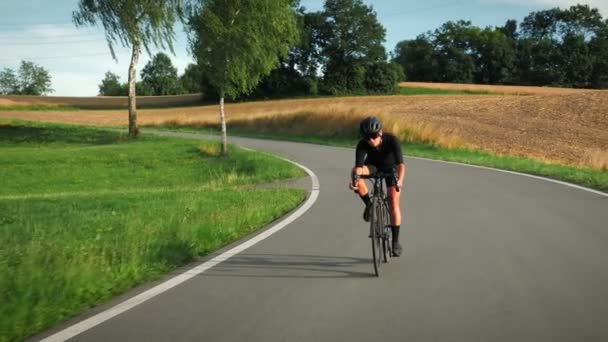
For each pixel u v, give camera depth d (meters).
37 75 154.25
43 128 44.53
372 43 107.12
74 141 38.16
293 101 85.44
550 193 13.23
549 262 6.71
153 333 4.45
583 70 130.00
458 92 110.44
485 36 138.38
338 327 4.56
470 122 39.31
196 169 23.48
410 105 52.81
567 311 4.93
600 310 4.95
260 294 5.53
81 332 4.49
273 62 25.66
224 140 26.02
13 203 13.05
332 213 10.74
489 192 13.48
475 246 7.66
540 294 5.43
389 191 6.83
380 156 6.79
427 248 7.58
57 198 14.03
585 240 7.99
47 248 7.15
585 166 22.20
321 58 108.25
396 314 4.88
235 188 15.38
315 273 6.34
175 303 5.26
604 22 142.75
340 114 41.19
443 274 6.21
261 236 8.58
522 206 11.27
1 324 4.48
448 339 4.29
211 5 24.05
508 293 5.47
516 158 24.30
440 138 29.77
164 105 109.56
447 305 5.11
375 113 39.19
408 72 141.62
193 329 4.54
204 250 7.71
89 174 23.73
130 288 5.84
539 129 36.25
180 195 13.70
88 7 33.78
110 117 73.81
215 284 5.92
